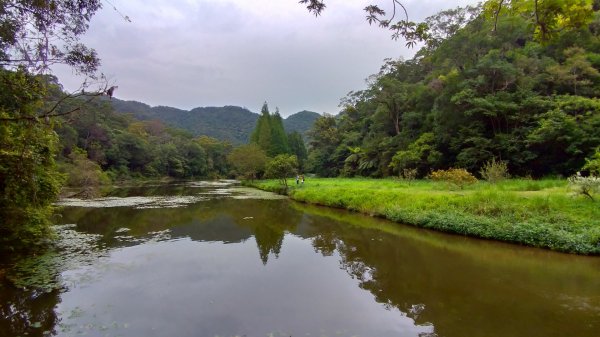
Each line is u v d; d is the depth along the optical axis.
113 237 13.70
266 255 11.23
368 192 21.14
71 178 33.59
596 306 7.04
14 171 8.98
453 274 9.18
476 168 30.47
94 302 7.30
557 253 10.74
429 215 14.89
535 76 29.91
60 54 6.93
